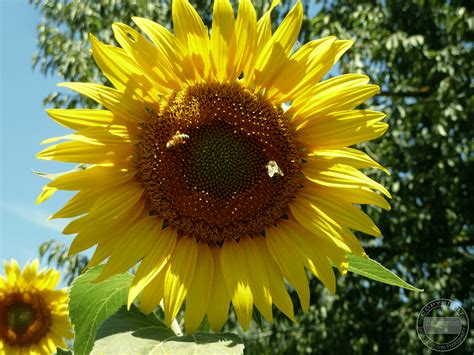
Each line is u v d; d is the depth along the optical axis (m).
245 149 0.26
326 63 0.24
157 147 0.25
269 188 0.26
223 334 0.21
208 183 0.26
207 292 0.24
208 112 0.26
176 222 0.26
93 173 0.24
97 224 0.23
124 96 0.24
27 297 0.43
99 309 0.24
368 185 0.24
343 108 0.25
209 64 0.25
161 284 0.23
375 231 0.24
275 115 0.26
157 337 0.22
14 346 0.42
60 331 0.43
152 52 0.24
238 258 0.25
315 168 0.26
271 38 0.24
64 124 0.23
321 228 0.24
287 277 0.24
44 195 0.23
